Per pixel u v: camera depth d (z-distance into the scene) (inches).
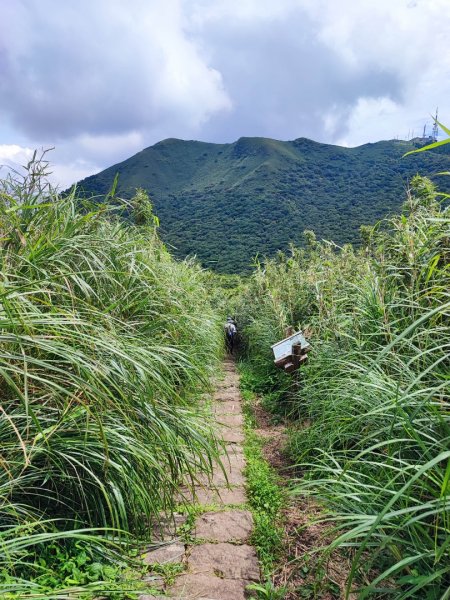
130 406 92.7
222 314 566.3
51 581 72.4
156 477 97.8
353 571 53.7
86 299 123.6
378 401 98.7
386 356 113.7
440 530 67.4
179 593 79.4
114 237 165.2
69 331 82.0
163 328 163.0
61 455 82.8
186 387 180.2
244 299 533.3
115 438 89.0
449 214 132.6
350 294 185.5
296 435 152.5
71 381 86.3
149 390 92.7
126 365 99.0
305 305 267.4
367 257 198.8
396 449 86.7
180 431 105.3
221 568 87.6
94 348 90.3
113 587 72.9
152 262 187.3
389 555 73.2
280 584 83.0
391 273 150.8
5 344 83.8
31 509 85.1
